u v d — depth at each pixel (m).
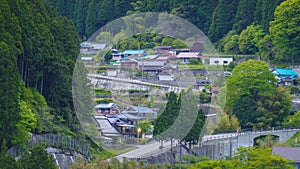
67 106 158.12
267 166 142.88
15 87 140.50
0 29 145.88
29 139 141.00
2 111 136.50
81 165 131.38
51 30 166.38
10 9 152.75
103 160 135.62
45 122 150.12
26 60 155.75
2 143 133.75
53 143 145.38
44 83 159.38
